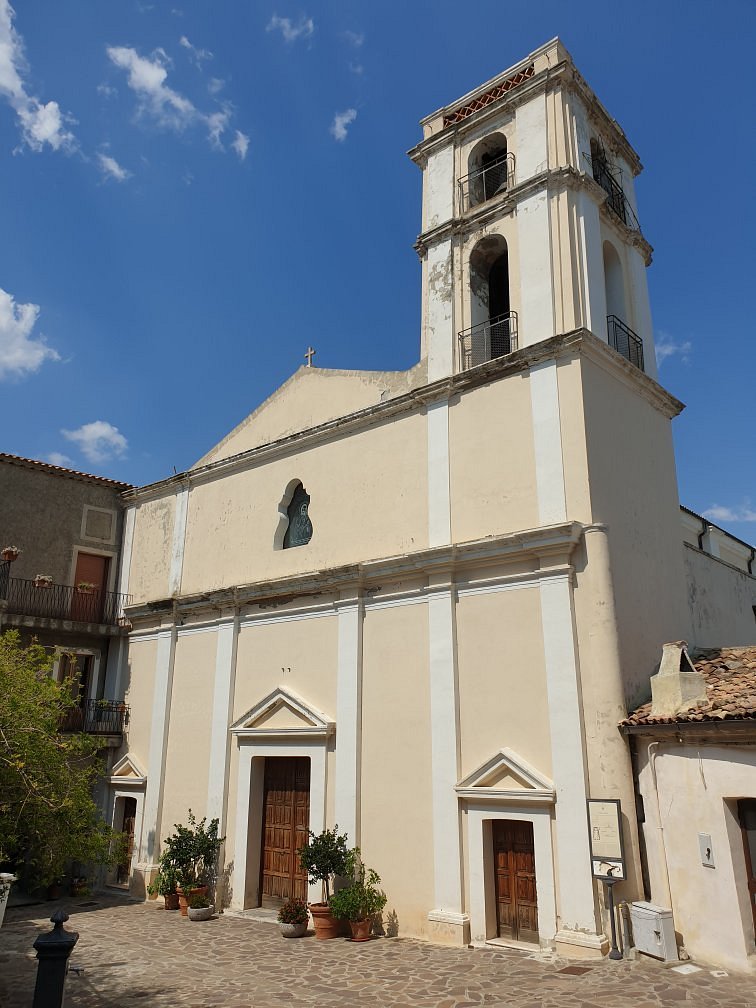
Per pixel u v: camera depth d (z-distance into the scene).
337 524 17.83
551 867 12.30
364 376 18.53
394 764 14.95
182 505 22.42
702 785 10.97
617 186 19.05
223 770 18.19
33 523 22.44
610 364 15.34
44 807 10.69
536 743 13.10
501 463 15.09
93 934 15.03
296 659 17.55
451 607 14.78
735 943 10.16
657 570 15.37
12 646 13.48
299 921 14.43
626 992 9.63
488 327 17.00
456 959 12.04
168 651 20.78
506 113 18.19
